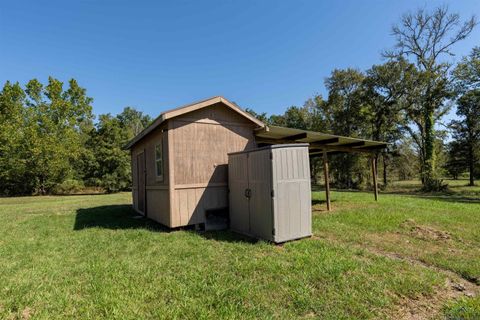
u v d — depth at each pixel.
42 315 2.48
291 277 3.26
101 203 13.34
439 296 2.87
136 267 3.69
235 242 5.01
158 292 2.92
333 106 27.66
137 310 2.54
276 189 4.93
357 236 5.37
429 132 21.83
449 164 25.80
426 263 3.96
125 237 5.48
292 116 33.50
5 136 19.36
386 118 24.11
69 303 2.70
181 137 6.32
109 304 2.65
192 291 2.93
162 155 6.71
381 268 3.55
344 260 3.83
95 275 3.42
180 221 6.17
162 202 6.80
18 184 20.81
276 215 4.90
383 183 25.67
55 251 4.60
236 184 6.09
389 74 23.41
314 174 30.75
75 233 6.01
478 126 21.98
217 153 6.79
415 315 2.48
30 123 20.33
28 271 3.63
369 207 9.19
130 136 24.78
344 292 2.88
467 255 4.25
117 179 23.44
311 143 9.59
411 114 23.08
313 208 9.27
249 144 7.38
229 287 3.00
